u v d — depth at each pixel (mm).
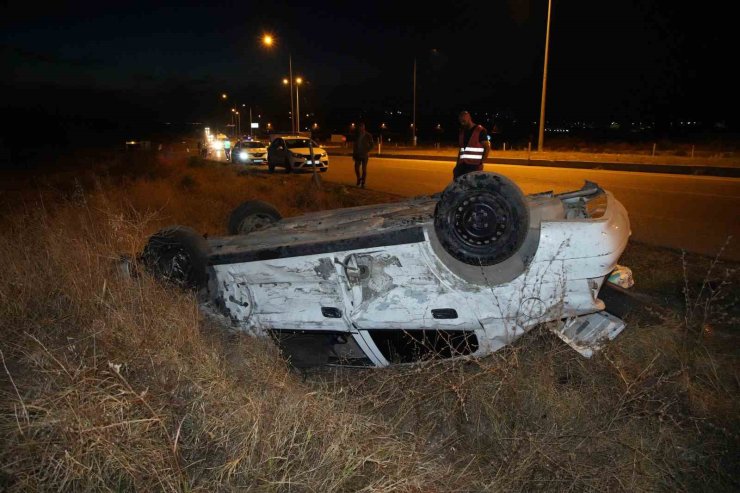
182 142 61156
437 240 3727
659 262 7066
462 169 8508
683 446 3180
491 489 2762
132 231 5777
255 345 4121
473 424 3365
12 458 2650
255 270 4246
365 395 3537
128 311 4027
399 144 55656
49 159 31297
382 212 4953
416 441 3018
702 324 4121
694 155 28078
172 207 11344
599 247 3520
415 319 3803
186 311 4156
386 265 3863
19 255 5254
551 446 2980
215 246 4816
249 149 31641
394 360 4051
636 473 2912
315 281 4062
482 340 3770
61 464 2520
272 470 2662
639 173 19250
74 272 4793
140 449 2664
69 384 3072
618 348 3922
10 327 4207
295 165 23594
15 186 17484
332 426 2900
